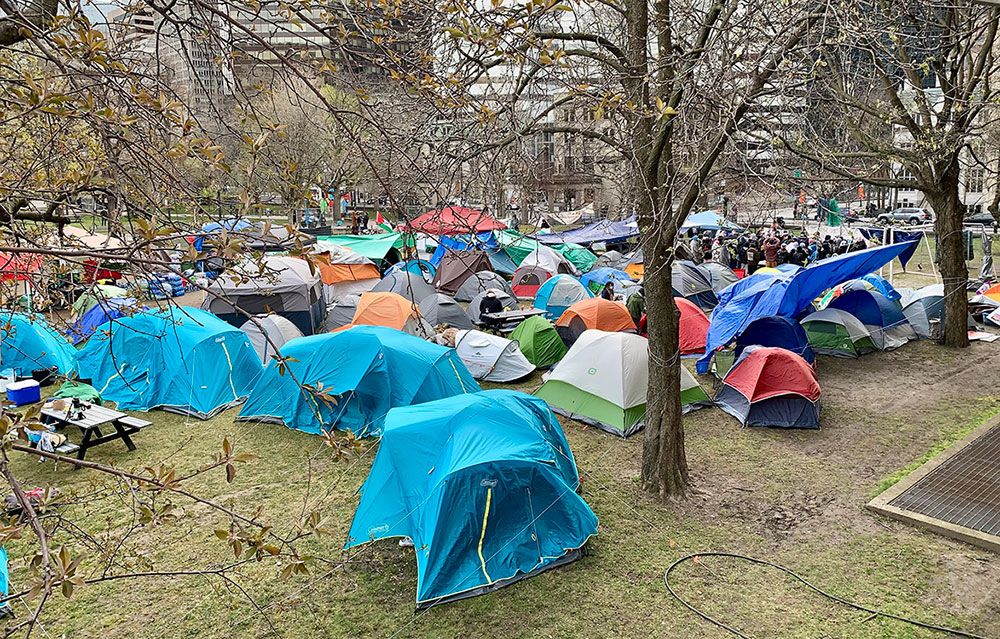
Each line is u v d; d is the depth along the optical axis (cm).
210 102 400
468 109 450
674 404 835
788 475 899
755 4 626
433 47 455
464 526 662
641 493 850
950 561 701
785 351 1104
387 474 726
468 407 760
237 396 1197
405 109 529
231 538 289
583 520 712
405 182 470
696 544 740
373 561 715
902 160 1235
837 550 725
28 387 1082
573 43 847
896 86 1295
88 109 317
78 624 635
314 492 879
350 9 382
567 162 986
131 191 386
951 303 1475
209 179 407
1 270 411
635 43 738
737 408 1106
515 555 680
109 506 848
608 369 1081
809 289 1305
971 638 588
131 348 1217
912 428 1051
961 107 1092
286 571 320
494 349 1375
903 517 774
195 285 293
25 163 441
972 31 1078
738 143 704
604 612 633
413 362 1052
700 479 890
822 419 1097
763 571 691
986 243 1991
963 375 1298
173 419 1152
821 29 663
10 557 741
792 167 865
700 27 705
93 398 1059
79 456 980
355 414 1046
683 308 1513
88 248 322
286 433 1075
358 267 2192
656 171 779
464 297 2152
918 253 2877
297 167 377
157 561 732
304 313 1596
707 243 2534
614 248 3020
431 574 647
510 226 2673
